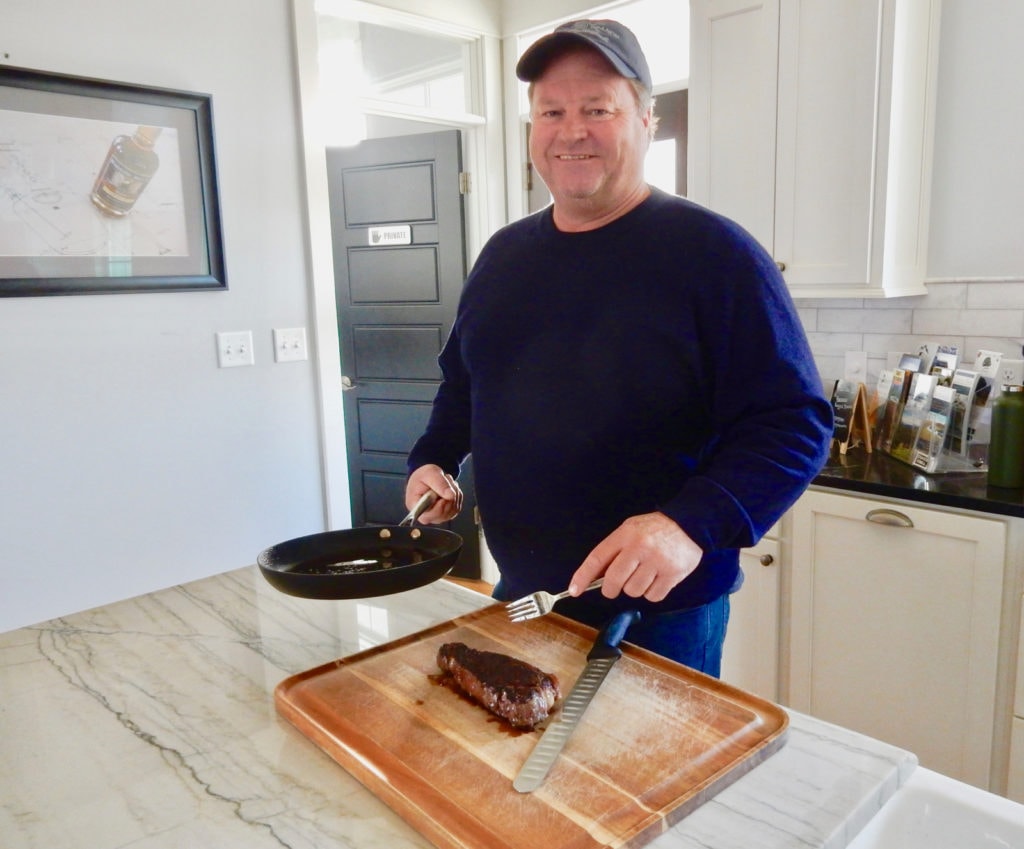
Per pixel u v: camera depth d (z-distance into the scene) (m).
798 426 1.06
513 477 1.27
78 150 2.14
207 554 2.52
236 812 0.74
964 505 1.79
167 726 0.90
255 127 2.51
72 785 0.79
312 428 2.75
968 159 2.17
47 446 2.18
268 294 2.59
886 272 2.10
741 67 2.30
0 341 2.07
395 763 0.78
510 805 0.71
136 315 2.30
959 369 2.04
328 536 1.32
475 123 3.29
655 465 1.18
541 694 0.84
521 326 1.27
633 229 1.19
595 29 1.16
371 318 3.62
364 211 3.56
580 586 0.94
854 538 2.00
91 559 2.28
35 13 2.06
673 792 0.72
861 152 2.08
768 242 2.30
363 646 1.10
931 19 2.13
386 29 3.06
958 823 0.77
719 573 1.21
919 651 1.93
